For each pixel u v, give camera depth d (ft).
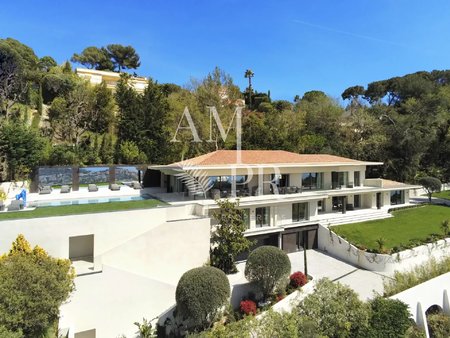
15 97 155.02
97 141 155.33
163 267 65.46
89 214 61.46
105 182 117.80
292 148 177.58
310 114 215.10
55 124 157.38
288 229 88.43
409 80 249.55
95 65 301.02
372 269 77.20
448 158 178.29
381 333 46.32
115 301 58.08
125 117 156.97
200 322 50.44
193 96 167.02
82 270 58.08
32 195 97.66
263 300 60.85
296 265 80.43
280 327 42.65
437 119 185.57
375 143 179.01
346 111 218.79
